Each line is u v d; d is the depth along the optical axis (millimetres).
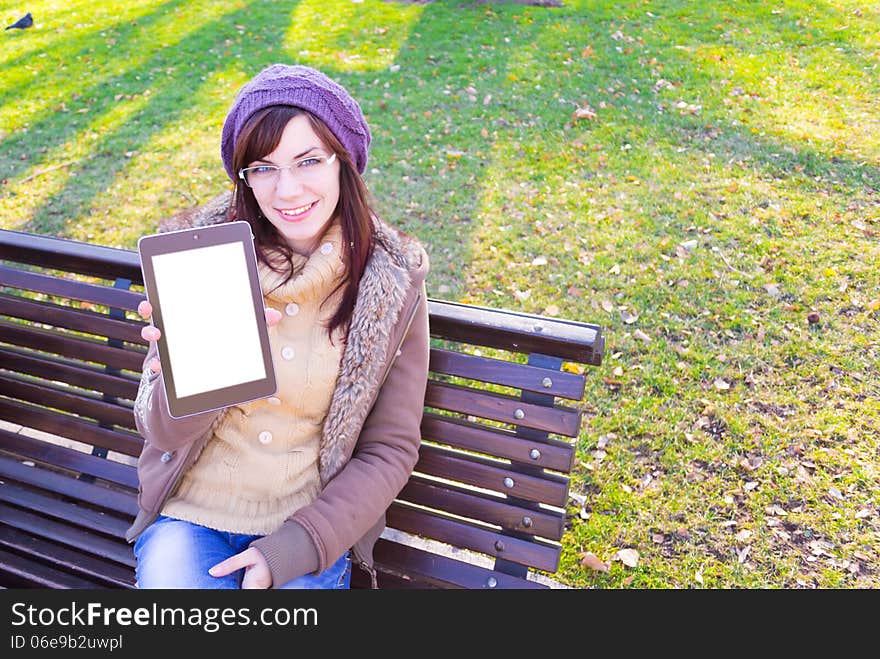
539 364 1857
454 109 6641
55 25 9125
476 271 4668
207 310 1574
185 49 8250
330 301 1771
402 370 1798
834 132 6102
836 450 3355
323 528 1652
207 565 1688
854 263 4570
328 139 1646
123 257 2135
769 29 8055
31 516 2309
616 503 3152
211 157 6211
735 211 5117
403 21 8609
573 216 5137
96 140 6578
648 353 3965
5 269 2312
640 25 8188
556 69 7250
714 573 2830
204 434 1781
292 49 8055
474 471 1912
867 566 2840
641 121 6320
